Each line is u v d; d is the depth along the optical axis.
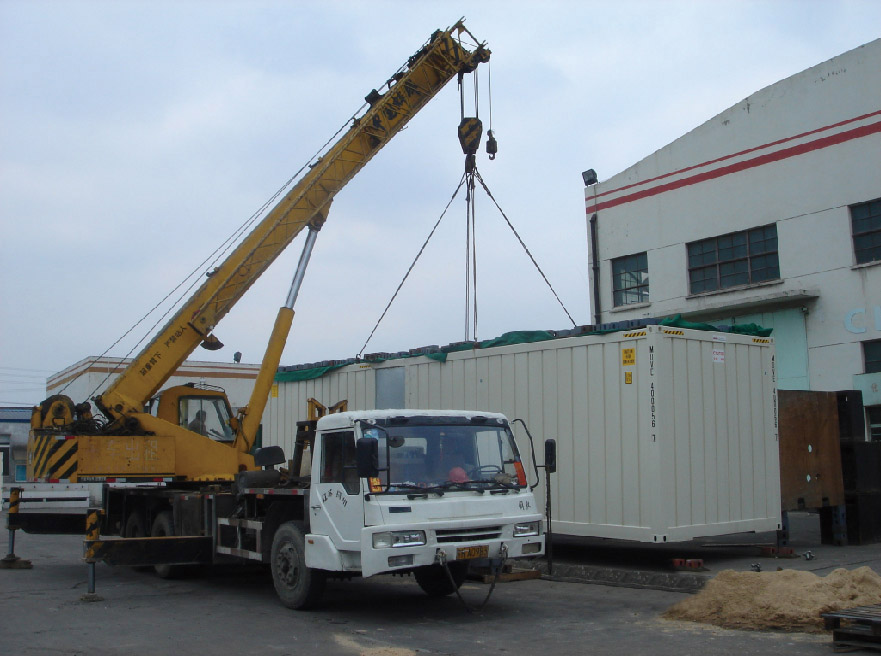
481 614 9.24
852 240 21.61
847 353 21.39
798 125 22.86
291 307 13.82
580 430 12.58
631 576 10.99
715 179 24.80
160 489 13.21
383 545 8.32
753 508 12.62
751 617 8.18
